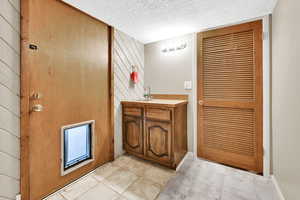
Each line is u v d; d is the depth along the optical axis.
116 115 2.25
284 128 1.33
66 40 1.57
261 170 1.84
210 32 2.15
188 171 1.92
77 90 1.70
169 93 2.56
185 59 2.38
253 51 1.86
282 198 1.33
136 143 2.23
